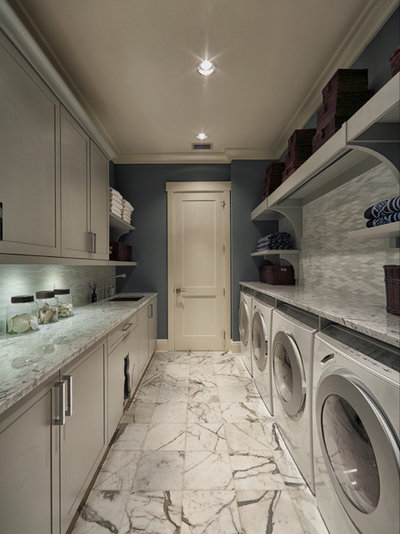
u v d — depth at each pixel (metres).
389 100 1.06
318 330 1.42
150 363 3.40
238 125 3.00
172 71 2.15
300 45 1.90
